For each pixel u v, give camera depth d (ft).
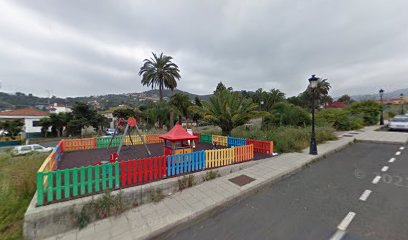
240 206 14.28
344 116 57.93
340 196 14.89
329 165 23.52
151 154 29.68
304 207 13.53
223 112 41.63
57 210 12.03
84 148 34.19
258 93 97.81
